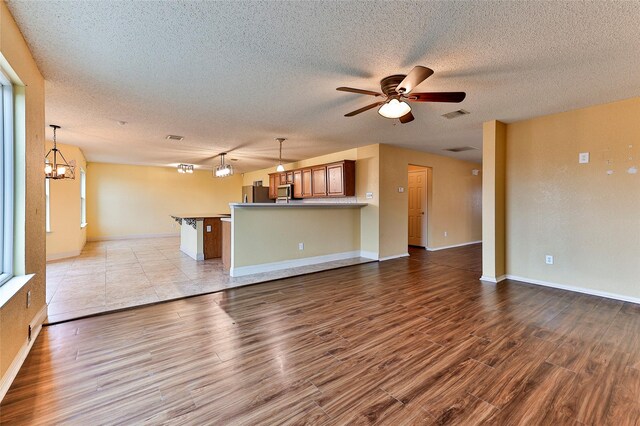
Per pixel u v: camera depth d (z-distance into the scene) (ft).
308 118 12.76
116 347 7.33
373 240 18.60
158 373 6.23
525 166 13.14
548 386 5.77
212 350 7.21
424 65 7.86
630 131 10.50
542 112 12.00
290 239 16.24
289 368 6.44
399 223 19.54
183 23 6.08
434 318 9.18
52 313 9.48
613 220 10.93
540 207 12.74
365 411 5.11
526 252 13.21
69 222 19.36
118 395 5.51
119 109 11.50
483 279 13.61
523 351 7.12
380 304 10.46
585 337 7.84
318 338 7.85
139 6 5.52
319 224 17.52
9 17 5.73
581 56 7.39
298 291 12.03
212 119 12.91
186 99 10.44
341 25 6.18
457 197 24.44
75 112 11.87
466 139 16.92
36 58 7.46
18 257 6.84
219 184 33.60
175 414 5.03
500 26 6.17
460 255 20.17
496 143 13.08
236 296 11.39
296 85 9.24
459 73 8.34
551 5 5.50
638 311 9.68
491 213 13.26
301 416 4.99
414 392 5.62
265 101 10.65
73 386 5.76
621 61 7.64
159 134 15.72
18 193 6.86
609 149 10.94
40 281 8.26
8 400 5.33
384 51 7.21
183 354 7.02
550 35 6.48
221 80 8.89
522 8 5.60
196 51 7.22
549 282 12.55
